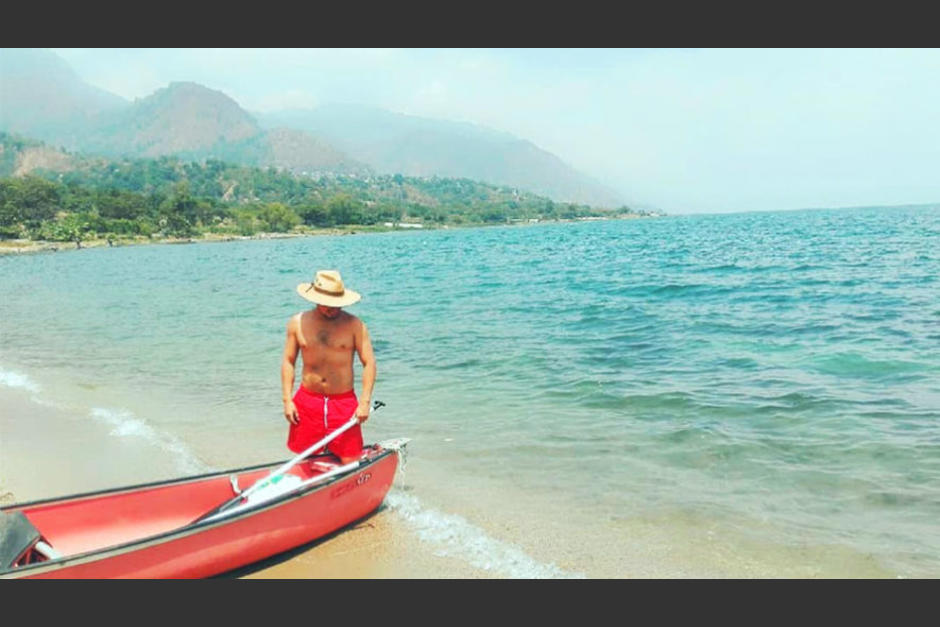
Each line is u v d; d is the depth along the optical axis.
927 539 6.20
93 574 5.06
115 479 8.19
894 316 17.89
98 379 13.80
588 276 34.47
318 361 6.96
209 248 107.56
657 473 7.98
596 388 11.91
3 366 15.52
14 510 5.75
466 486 7.77
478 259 55.75
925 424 9.20
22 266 63.47
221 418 10.74
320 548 6.43
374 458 6.99
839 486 7.40
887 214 154.50
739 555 6.04
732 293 24.33
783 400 10.63
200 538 5.59
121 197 162.25
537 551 6.20
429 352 15.73
